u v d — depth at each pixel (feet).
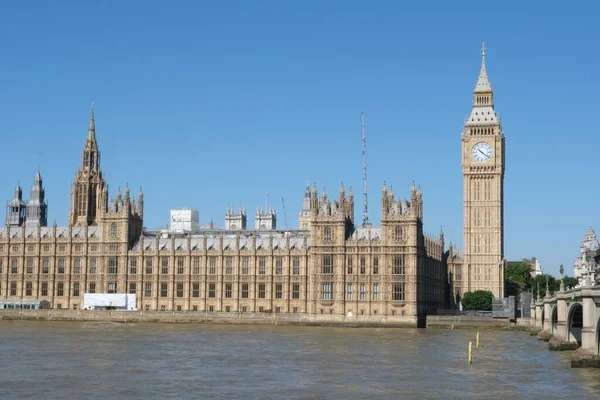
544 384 375.04
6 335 644.27
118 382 380.37
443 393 353.31
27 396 343.26
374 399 339.98
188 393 352.69
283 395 348.59
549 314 634.43
